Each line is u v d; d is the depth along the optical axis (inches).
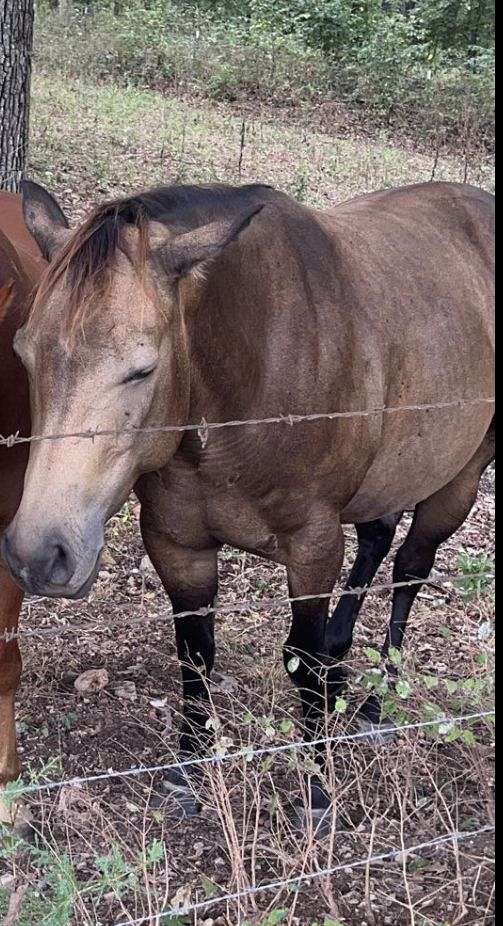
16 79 256.4
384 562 214.7
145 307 96.9
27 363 99.7
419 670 169.0
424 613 192.1
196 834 131.3
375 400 132.9
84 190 357.7
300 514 128.7
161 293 101.3
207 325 112.0
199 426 105.2
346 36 690.2
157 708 158.7
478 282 159.8
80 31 628.4
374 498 146.6
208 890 111.8
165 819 132.9
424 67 654.5
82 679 162.2
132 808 134.3
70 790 129.0
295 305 121.9
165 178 389.7
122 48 621.9
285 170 438.6
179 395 108.0
